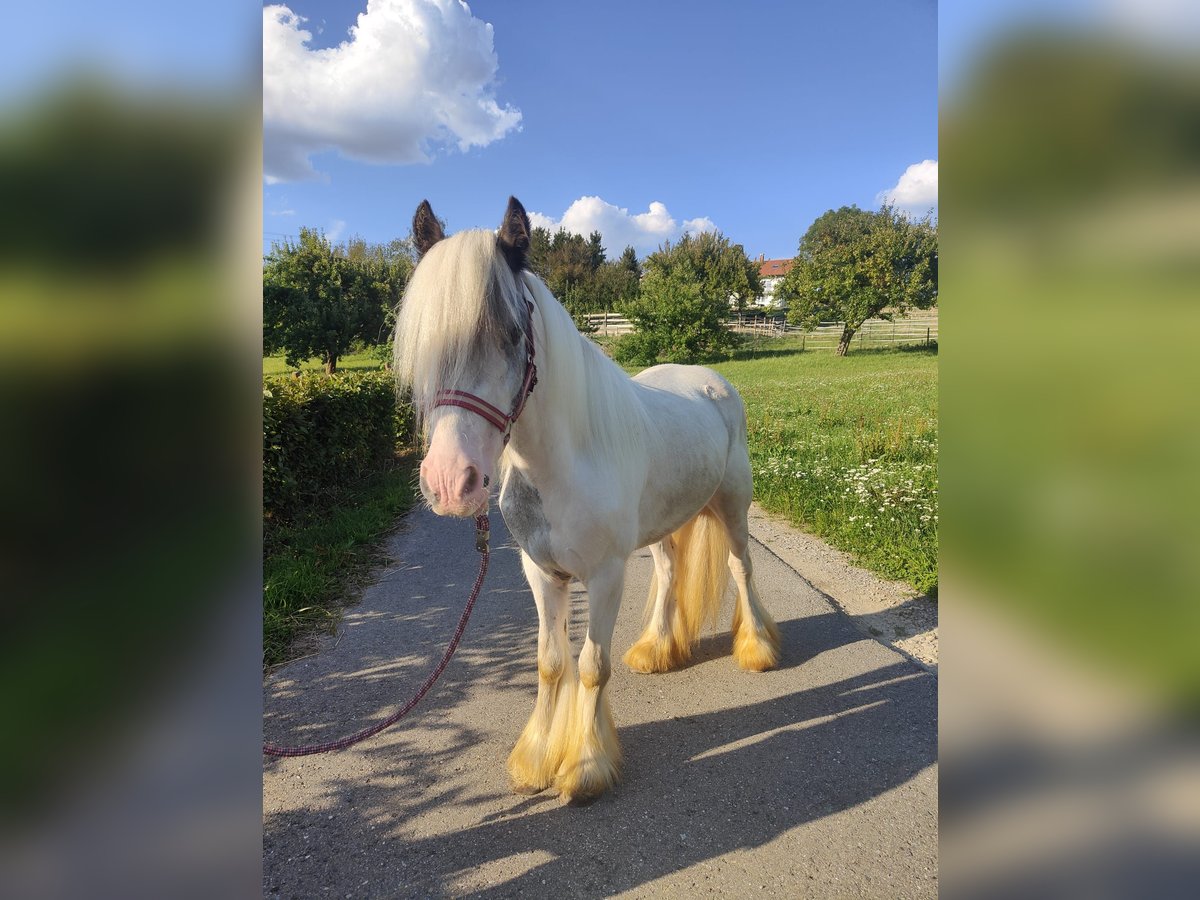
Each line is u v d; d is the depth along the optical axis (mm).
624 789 2291
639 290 33562
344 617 3830
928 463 6691
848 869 1904
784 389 14867
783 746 2512
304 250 19078
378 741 2615
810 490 5965
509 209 1879
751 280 40062
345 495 6711
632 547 2338
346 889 1877
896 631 3535
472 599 2172
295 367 18406
